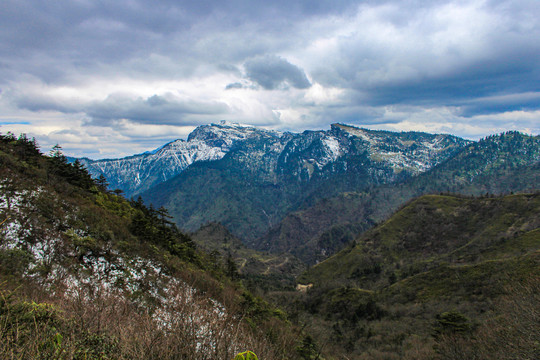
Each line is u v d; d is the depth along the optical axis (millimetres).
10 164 20469
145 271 16297
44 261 11906
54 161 27391
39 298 6695
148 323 4074
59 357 3148
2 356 2914
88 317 4473
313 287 99438
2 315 3809
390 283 87562
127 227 23688
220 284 19953
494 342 14805
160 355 3434
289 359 6348
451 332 24047
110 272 14266
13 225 13391
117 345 3744
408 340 37594
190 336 3805
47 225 15047
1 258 10562
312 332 19938
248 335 4895
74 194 23422
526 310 12516
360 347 37062
